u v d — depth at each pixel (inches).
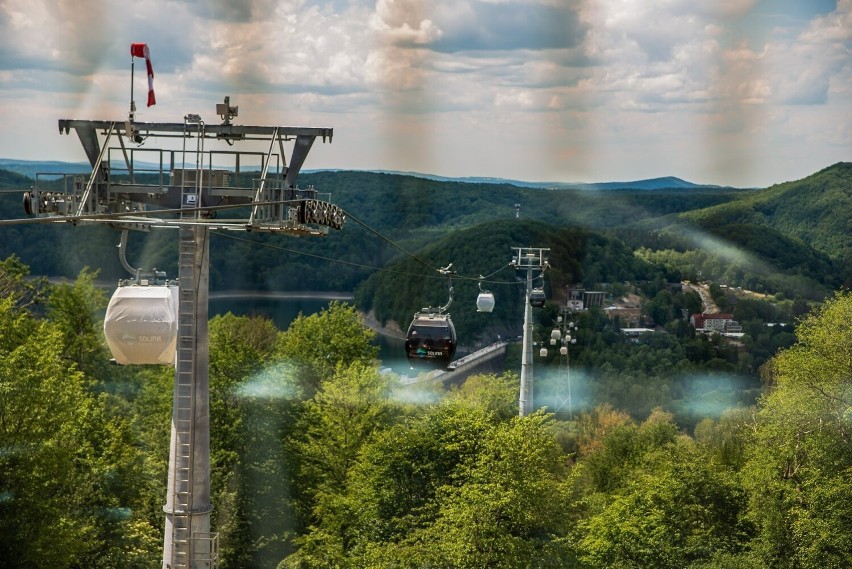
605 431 3814.0
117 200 828.6
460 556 1515.7
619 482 2731.3
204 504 816.3
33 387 1563.7
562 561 1584.6
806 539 1787.6
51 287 3376.0
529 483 1625.2
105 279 5142.7
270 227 791.7
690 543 1795.0
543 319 6683.1
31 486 1480.1
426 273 6658.5
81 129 827.4
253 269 7150.6
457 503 1628.9
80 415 1840.6
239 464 2299.5
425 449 1812.3
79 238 5231.3
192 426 805.2
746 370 6392.7
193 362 802.2
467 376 5718.5
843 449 2097.7
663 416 4719.5
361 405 2353.6
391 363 6053.2
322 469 2265.0
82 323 3132.4
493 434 1736.0
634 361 6333.7
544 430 1782.7
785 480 2011.6
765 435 2188.7
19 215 5334.6
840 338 2325.3
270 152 821.9
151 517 1998.0
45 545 1449.3
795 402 2220.7
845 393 2222.0
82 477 1745.8
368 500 1793.8
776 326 6811.0
